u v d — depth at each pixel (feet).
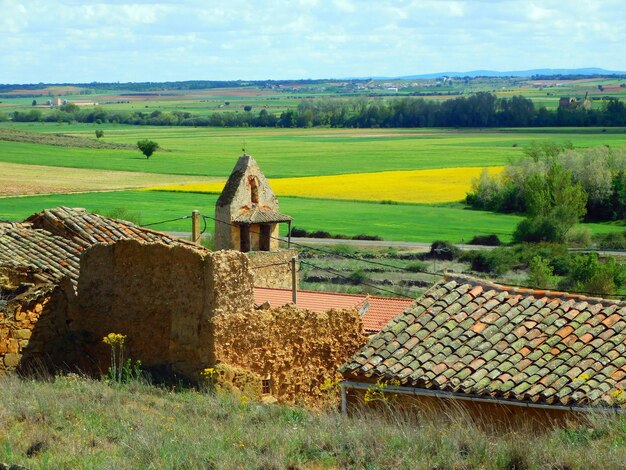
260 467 49.67
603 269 227.81
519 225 327.67
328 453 51.80
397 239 325.62
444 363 66.90
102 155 618.85
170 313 79.97
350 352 87.25
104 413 60.64
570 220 325.62
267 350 80.43
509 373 64.69
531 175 401.70
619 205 393.91
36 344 81.76
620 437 51.67
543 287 228.22
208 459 50.88
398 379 66.39
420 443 51.65
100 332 84.12
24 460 51.21
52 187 436.76
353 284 230.07
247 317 78.95
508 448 49.98
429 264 274.98
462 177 495.00
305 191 448.24
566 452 49.16
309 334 83.92
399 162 581.12
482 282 74.64
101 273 84.64
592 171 399.24
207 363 76.79
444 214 393.09
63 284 84.58
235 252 79.41
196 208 369.50
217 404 65.72
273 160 601.21
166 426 57.26
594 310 69.41
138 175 500.74
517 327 69.26
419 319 71.67
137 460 50.98
